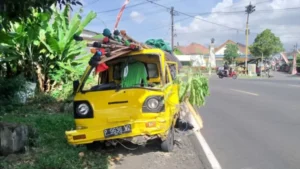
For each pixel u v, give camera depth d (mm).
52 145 6797
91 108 6051
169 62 7855
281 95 17531
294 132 8516
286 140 7723
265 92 19453
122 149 6895
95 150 6793
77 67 14430
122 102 6043
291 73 61875
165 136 6398
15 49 12641
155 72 7035
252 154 6660
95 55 6113
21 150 6246
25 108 10633
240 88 23188
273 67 78062
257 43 73500
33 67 13336
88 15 13805
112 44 6355
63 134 7605
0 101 10477
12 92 11047
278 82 29828
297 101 14789
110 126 6000
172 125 6820
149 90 6102
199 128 8250
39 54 13359
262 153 6723
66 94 12680
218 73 45188
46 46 12922
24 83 11516
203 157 6453
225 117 10984
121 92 6094
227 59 75938
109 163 6031
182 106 8125
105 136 5992
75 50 14109
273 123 9758
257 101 15070
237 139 7902
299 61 66312
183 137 7949
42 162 5543
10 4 4469
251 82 30484
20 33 11922
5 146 6121
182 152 6770
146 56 6926
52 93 12969
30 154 6199
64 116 9227
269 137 8039
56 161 5578
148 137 6293
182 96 8070
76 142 6012
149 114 5992
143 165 5926
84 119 6055
